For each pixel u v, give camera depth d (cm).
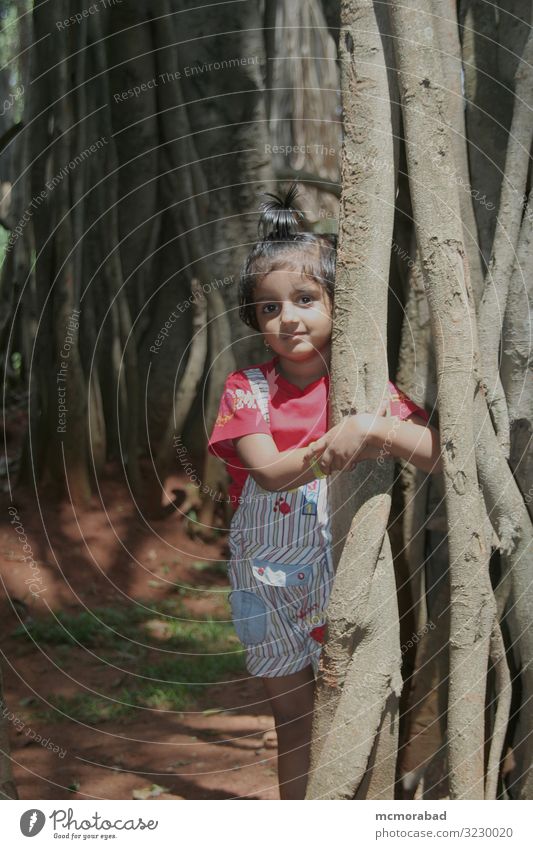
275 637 231
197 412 645
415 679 222
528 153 212
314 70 767
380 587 182
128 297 647
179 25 640
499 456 199
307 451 192
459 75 209
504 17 222
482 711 183
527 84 212
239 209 641
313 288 212
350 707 179
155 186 642
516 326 213
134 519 605
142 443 641
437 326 182
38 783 304
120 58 633
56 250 603
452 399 180
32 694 391
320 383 221
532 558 206
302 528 227
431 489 225
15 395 734
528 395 213
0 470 635
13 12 896
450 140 183
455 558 180
